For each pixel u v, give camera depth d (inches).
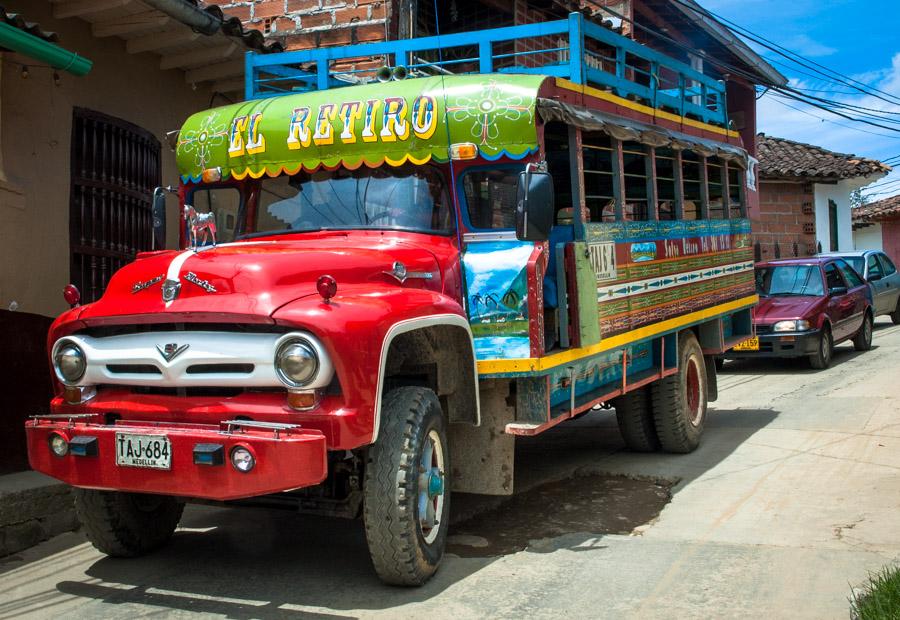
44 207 273.1
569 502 251.6
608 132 242.4
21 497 215.9
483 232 213.5
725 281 357.1
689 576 181.8
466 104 210.8
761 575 180.5
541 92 212.4
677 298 301.7
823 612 159.8
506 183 214.4
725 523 221.1
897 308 772.6
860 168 888.9
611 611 163.9
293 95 232.8
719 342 346.6
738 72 643.5
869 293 620.1
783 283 561.9
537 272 205.8
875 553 191.6
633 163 275.0
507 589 176.9
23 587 185.9
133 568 196.9
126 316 170.9
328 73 269.0
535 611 164.7
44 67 273.4
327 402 160.2
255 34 314.2
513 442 213.8
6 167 259.9
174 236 342.6
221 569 194.2
